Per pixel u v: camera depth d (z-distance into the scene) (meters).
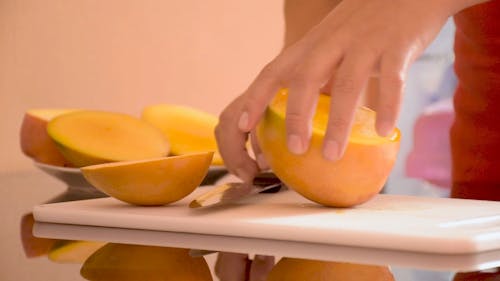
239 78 2.01
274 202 0.96
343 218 0.85
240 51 2.00
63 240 0.82
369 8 0.92
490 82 1.43
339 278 0.68
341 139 0.85
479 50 1.44
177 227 0.85
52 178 1.32
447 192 1.14
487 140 1.44
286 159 0.88
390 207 0.93
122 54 1.74
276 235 0.82
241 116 0.91
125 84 1.75
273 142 0.89
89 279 0.67
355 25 0.91
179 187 0.92
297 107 0.86
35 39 1.55
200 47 1.91
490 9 1.41
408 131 2.46
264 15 2.04
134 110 1.78
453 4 0.94
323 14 1.71
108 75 1.71
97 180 0.92
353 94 0.86
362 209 0.91
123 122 1.17
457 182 1.28
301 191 0.91
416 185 1.21
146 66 1.79
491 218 0.88
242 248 0.78
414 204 0.95
